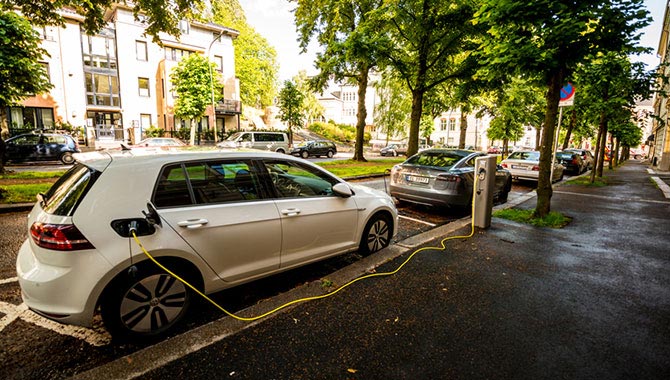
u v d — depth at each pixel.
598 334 2.82
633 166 28.22
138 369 2.30
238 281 3.16
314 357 2.46
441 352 2.54
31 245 2.52
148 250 2.57
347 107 80.44
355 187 4.54
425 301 3.33
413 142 14.38
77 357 2.50
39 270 2.39
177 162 2.96
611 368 2.40
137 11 9.09
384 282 3.74
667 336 2.81
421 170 7.27
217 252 2.96
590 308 3.26
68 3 8.20
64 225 2.36
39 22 8.64
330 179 4.17
